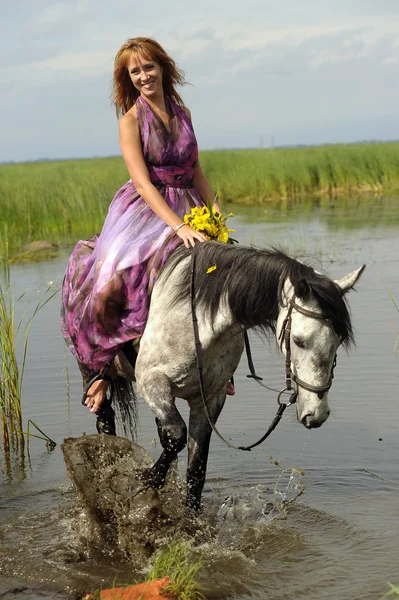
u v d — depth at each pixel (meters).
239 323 4.56
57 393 7.57
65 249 16.42
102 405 5.50
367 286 11.17
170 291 4.79
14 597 4.31
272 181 28.97
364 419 6.66
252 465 6.02
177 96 5.36
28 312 10.55
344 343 4.38
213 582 4.34
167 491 5.26
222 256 4.65
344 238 16.06
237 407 7.11
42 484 5.84
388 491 5.46
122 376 5.51
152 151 5.17
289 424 6.75
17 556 4.75
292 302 4.29
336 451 6.15
